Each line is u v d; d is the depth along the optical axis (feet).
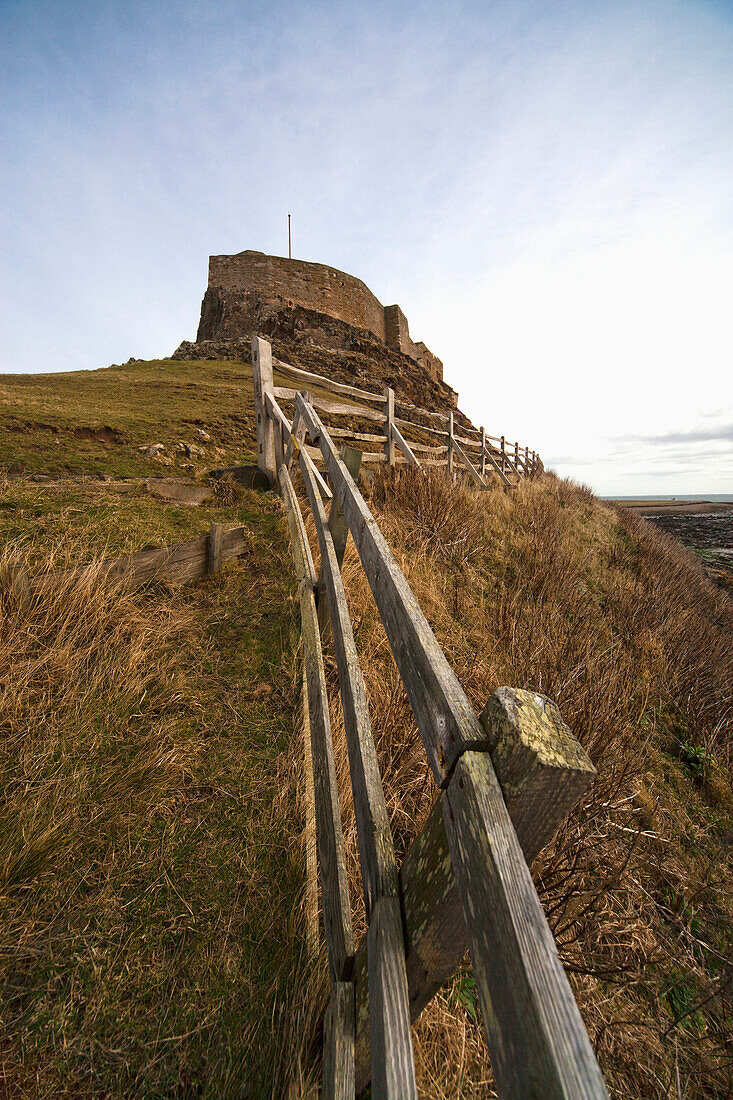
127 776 5.70
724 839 9.25
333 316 96.48
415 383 89.15
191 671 7.80
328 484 17.17
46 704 6.35
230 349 76.79
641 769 8.90
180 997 3.94
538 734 1.97
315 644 7.46
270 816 5.59
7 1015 3.65
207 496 14.57
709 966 6.57
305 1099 3.40
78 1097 3.34
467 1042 4.54
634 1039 5.44
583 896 6.23
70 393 31.73
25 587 7.45
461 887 2.04
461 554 16.03
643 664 13.83
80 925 4.28
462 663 10.28
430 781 6.74
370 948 2.95
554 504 29.09
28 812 5.04
